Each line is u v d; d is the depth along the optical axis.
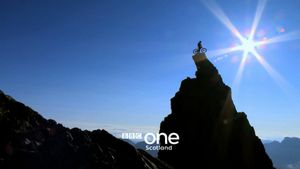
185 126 68.31
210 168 60.94
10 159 19.34
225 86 75.88
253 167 63.66
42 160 20.69
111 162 23.56
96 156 23.05
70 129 25.38
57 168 20.66
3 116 21.61
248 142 66.50
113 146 26.92
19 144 20.72
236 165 62.62
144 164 27.30
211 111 69.31
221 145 64.44
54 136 23.34
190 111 70.62
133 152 27.36
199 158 62.53
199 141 65.06
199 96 72.56
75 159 21.92
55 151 21.81
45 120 24.92
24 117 23.36
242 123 69.19
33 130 22.62
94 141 25.80
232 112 71.31
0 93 23.70
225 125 67.38
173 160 64.25
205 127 66.94
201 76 76.69
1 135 20.38
